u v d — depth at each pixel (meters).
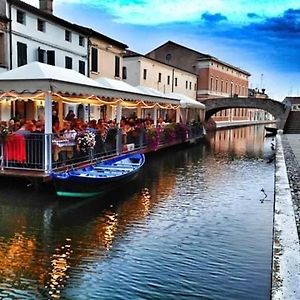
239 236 8.47
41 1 25.14
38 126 13.12
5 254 7.25
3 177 11.77
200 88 51.16
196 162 20.27
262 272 6.66
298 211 6.12
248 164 20.02
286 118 37.06
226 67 57.44
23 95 13.23
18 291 5.89
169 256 7.29
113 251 7.48
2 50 18.61
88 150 13.38
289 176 9.70
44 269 6.64
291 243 4.14
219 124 54.28
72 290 5.95
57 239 8.05
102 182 11.54
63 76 12.99
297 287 3.10
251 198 12.08
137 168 14.43
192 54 51.31
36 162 11.29
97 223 9.16
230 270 6.73
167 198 11.83
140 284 6.17
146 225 9.12
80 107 24.03
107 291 5.94
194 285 6.17
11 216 9.44
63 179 10.50
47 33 21.66
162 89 40.06
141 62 34.91
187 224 9.27
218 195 12.44
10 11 18.78
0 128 12.07
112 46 28.80
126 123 19.06
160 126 22.83
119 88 18.28
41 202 10.49
